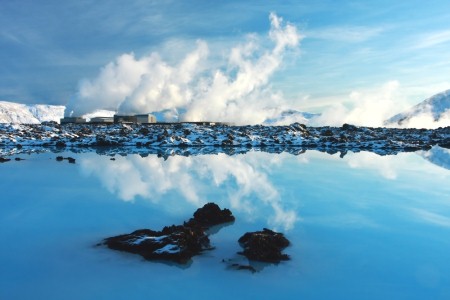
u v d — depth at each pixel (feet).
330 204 62.13
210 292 31.14
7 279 33.42
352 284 32.71
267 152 164.86
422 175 95.45
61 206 60.23
